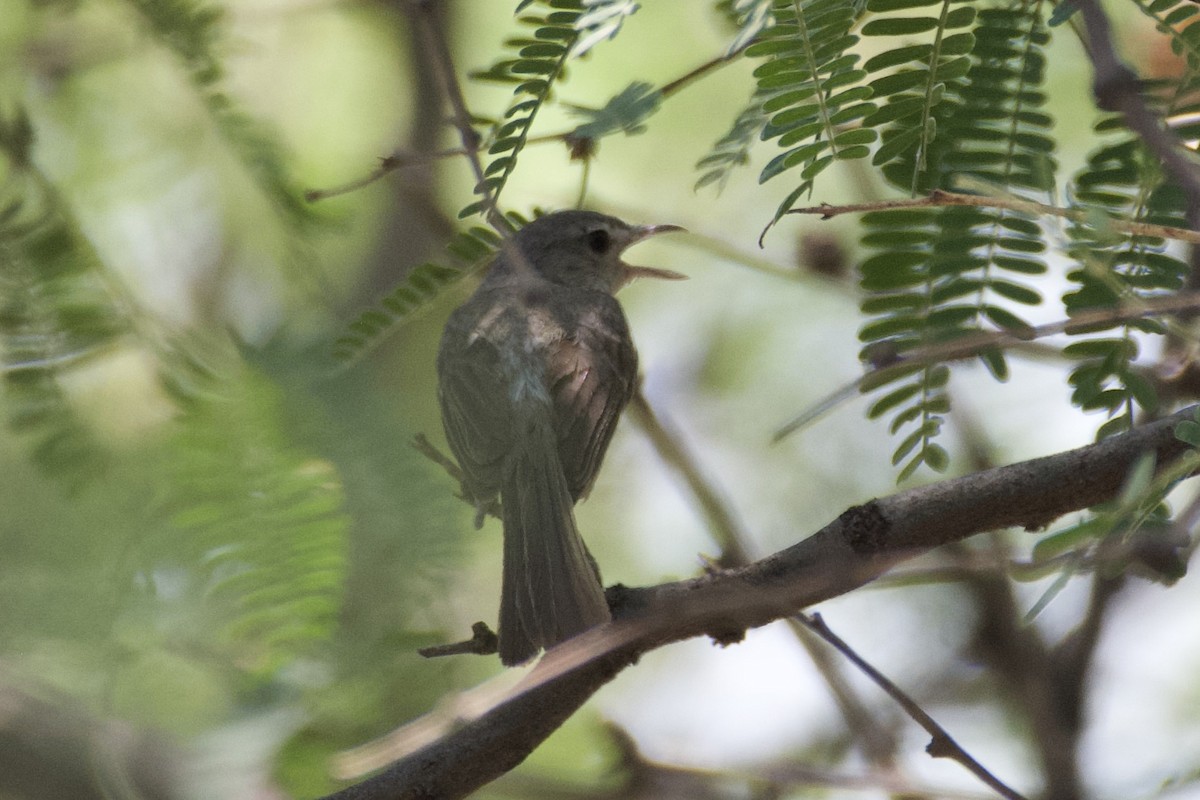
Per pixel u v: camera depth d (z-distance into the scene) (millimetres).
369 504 3084
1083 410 5074
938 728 6488
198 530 3078
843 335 12883
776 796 8570
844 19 4273
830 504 12383
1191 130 4711
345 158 10891
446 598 3143
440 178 9961
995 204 4387
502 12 11523
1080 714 8984
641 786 8297
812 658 8852
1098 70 4160
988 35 4773
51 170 7387
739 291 13039
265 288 7477
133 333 4230
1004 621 9273
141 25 6059
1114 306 4793
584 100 10625
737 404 12836
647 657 12164
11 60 7953
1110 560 4207
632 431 12500
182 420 3139
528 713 5934
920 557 6055
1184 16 4648
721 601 5738
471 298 9930
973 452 9938
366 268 10164
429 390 8977
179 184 7832
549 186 10953
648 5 10688
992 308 4832
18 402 4098
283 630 3143
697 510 8977
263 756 3818
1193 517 4703
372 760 3793
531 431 9094
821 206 4430
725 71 11969
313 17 11180
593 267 11195
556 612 6785
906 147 4418
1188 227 4711
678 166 12234
